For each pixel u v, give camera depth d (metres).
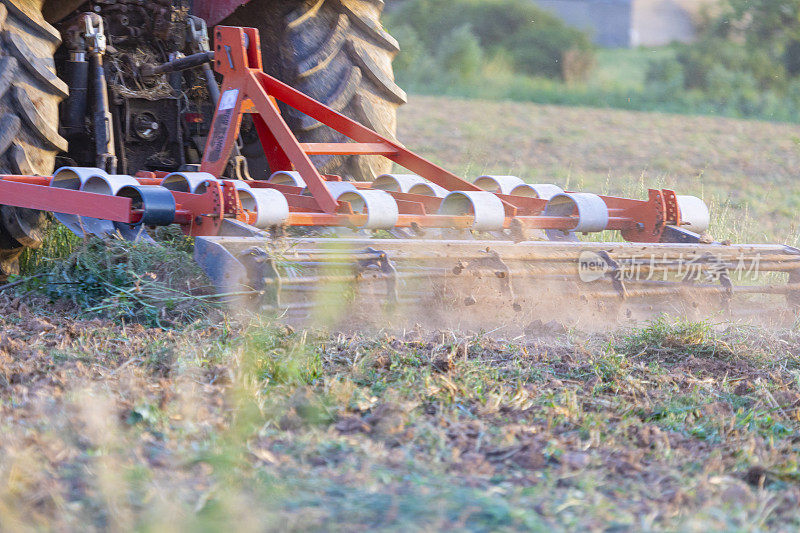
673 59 114.00
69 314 14.48
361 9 21.53
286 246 13.69
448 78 103.62
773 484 8.64
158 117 20.98
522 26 142.50
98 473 7.29
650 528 6.98
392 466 8.13
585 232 18.59
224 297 13.43
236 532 6.45
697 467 8.97
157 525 6.39
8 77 16.88
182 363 11.01
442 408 10.22
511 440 9.16
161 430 8.87
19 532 6.36
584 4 153.25
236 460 7.88
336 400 10.22
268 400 10.05
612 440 9.54
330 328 13.67
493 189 21.02
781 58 110.75
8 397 9.84
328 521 6.72
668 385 12.13
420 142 53.09
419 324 14.34
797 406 11.62
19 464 7.39
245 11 21.03
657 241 18.73
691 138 60.09
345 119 19.03
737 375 13.18
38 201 16.05
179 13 21.03
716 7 119.06
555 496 7.61
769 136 62.62
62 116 19.27
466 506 7.03
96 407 8.81
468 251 14.93
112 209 15.04
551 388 11.62
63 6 19.48
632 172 44.25
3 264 18.31
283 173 19.95
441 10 143.38
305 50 20.61
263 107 17.73
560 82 118.06
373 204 15.80
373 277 13.77
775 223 32.12
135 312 14.23
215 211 14.98
